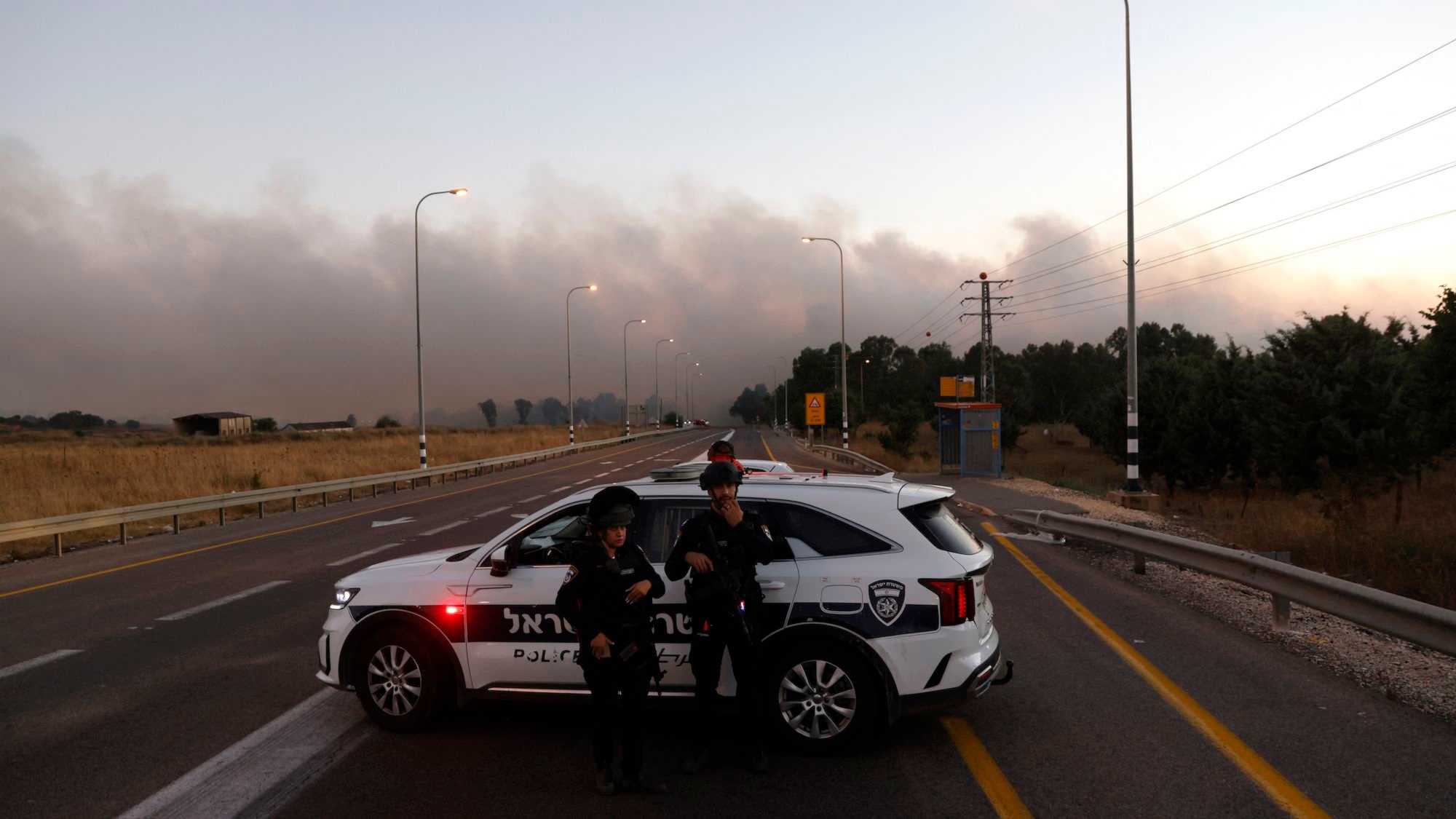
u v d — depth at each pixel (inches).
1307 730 207.0
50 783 183.2
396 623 213.3
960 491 911.7
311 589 419.8
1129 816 160.6
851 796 171.5
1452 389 1088.8
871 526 198.7
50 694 251.6
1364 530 511.2
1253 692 238.4
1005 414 2144.4
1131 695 237.6
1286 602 309.7
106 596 410.9
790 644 194.2
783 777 182.4
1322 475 984.9
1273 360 1055.0
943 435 1195.3
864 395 5565.9
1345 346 992.2
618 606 176.1
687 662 198.7
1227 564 337.7
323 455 1478.8
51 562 539.8
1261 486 1230.9
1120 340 4820.4
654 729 216.1
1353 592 251.9
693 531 183.3
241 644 310.0
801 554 196.5
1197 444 1194.6
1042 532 601.3
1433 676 251.9
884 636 189.9
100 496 829.2
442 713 225.3
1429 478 1112.8
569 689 203.3
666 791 174.4
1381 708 223.8
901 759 191.9
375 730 215.3
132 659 291.0
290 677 266.4
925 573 192.9
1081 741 201.8
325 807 168.9
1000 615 342.0
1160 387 1300.4
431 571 215.2
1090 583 414.6
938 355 5679.1
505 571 207.5
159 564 513.7
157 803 171.9
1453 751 192.1
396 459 1525.6
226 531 686.5
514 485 1133.7
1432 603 382.6
